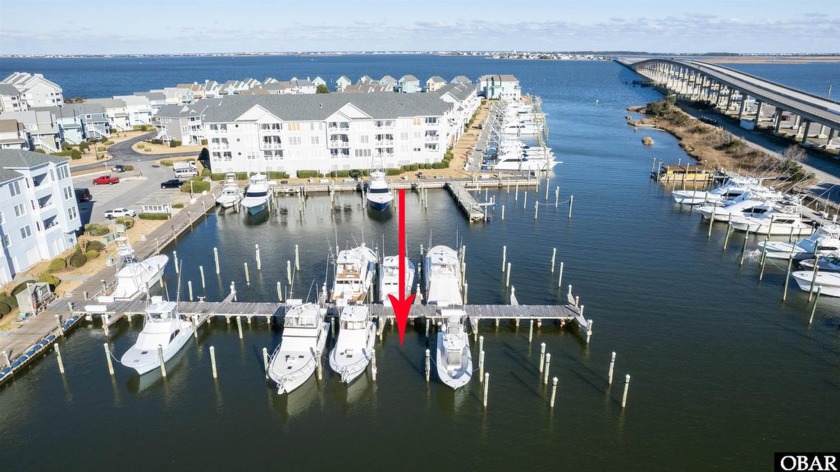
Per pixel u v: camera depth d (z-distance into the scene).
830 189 83.12
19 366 40.78
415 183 92.94
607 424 35.94
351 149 97.69
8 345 42.69
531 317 46.53
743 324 48.22
